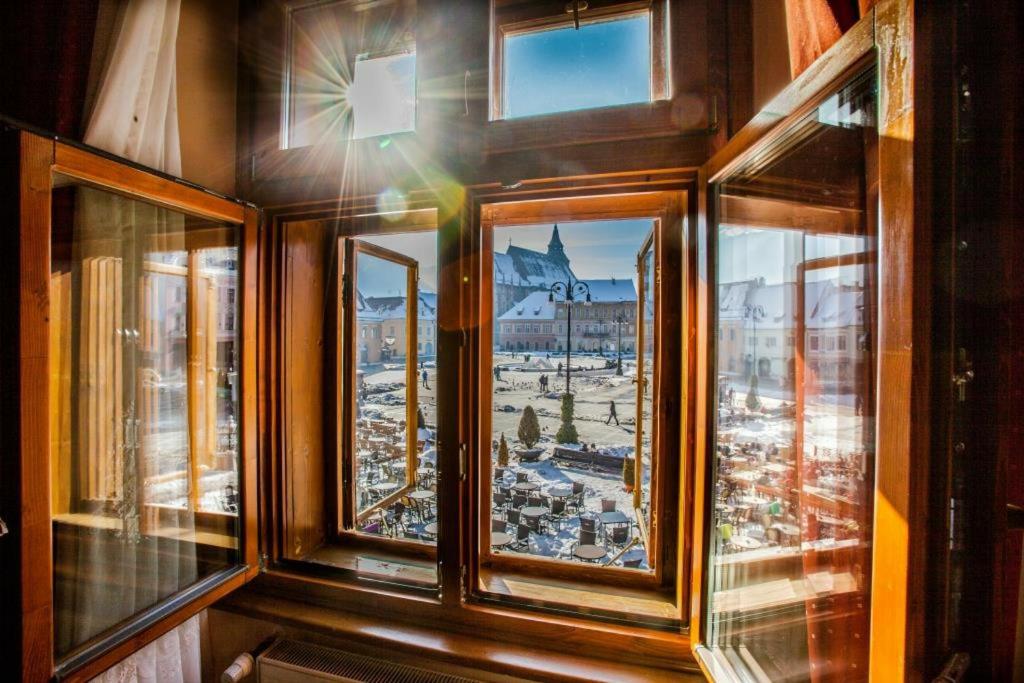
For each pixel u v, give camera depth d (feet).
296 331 4.99
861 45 1.83
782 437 3.03
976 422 1.51
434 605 4.22
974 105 1.51
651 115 3.65
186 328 4.19
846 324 2.45
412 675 3.99
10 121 2.70
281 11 4.66
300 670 4.08
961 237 1.51
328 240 5.44
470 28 4.03
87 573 3.46
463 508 4.17
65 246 3.32
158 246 3.95
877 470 1.65
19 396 2.68
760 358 3.29
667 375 4.19
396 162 4.18
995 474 1.51
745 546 3.36
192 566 4.21
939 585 1.50
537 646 3.99
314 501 5.24
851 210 2.38
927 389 1.50
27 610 2.72
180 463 4.15
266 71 4.67
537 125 3.84
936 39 1.51
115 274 3.65
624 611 3.93
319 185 4.41
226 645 4.79
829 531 2.58
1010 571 1.84
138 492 3.82
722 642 3.36
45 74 3.28
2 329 2.69
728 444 3.44
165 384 4.03
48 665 2.83
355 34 4.69
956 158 1.51
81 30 3.36
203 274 4.31
